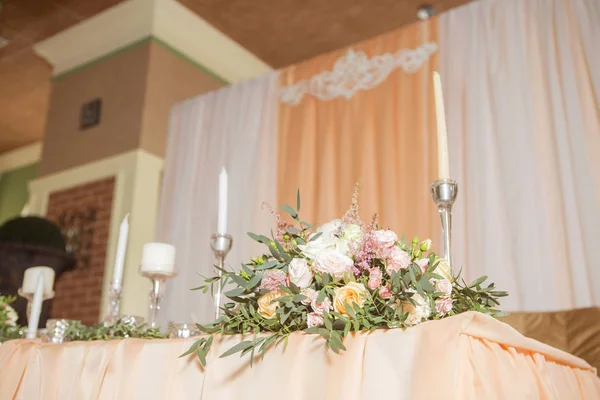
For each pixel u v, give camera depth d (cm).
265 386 102
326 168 328
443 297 102
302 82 355
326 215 320
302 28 459
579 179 241
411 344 91
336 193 322
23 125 663
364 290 101
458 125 281
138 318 155
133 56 450
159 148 431
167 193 391
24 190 725
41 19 465
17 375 138
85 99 474
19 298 256
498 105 271
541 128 254
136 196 409
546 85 260
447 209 123
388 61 321
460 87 286
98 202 431
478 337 92
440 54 299
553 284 235
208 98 396
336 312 100
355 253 108
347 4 429
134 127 429
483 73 280
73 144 469
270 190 348
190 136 394
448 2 421
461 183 272
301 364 100
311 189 332
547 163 248
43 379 133
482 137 272
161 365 118
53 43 491
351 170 320
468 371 87
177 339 119
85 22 466
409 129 302
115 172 427
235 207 356
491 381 90
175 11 443
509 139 263
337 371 96
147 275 156
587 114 245
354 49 338
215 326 112
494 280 250
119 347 124
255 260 117
